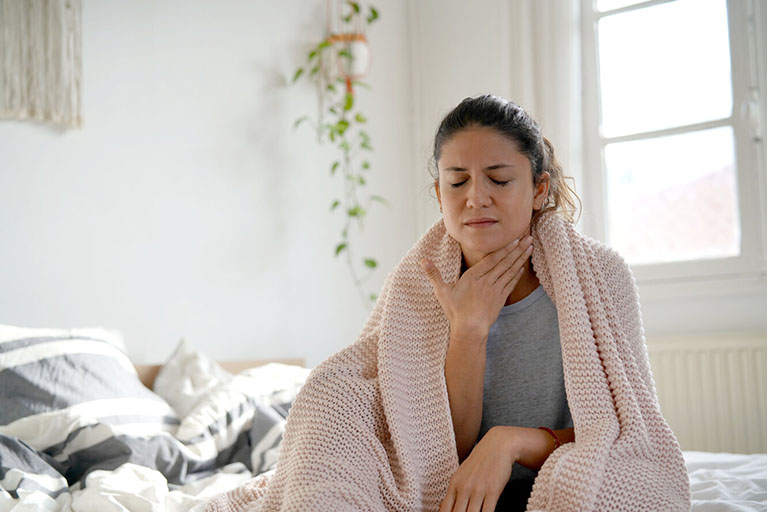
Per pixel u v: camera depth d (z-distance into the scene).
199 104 3.01
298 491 1.15
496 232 1.25
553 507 1.13
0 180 2.56
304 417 1.25
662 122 3.17
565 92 3.21
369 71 3.54
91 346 2.32
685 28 3.12
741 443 2.74
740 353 2.76
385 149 3.57
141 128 2.86
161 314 2.84
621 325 1.30
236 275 3.04
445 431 1.27
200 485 1.95
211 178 3.01
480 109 1.24
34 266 2.59
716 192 3.05
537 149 1.28
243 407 2.33
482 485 1.15
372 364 1.33
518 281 1.34
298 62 3.31
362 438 1.22
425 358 1.31
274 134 3.20
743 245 2.95
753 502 1.46
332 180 3.37
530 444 1.21
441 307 1.34
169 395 2.50
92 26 2.77
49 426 2.02
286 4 3.29
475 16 3.54
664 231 3.16
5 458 1.77
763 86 2.92
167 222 2.89
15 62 2.59
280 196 3.20
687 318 2.99
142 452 1.99
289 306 3.18
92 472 1.89
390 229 3.56
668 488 1.18
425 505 1.24
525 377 1.34
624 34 3.25
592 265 1.31
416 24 3.72
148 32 2.91
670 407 2.87
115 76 2.81
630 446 1.18
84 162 2.72
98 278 2.71
